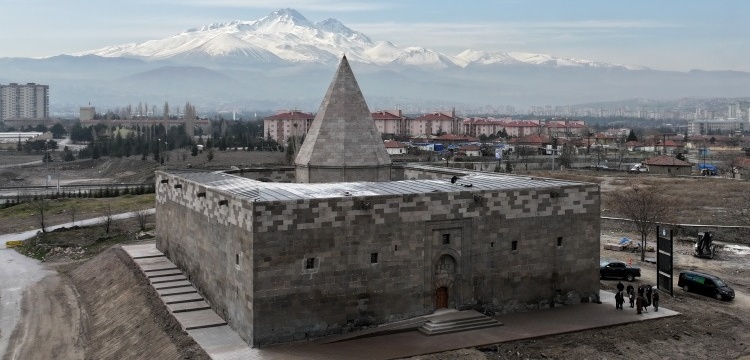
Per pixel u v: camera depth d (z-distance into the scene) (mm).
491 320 57625
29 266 96000
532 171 184250
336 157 68250
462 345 52125
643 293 64875
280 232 51594
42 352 59906
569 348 53219
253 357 49094
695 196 134875
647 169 191375
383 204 55312
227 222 56781
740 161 198000
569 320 59031
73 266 94812
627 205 105375
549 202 62531
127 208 137875
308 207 52500
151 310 62500
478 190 59625
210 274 62031
